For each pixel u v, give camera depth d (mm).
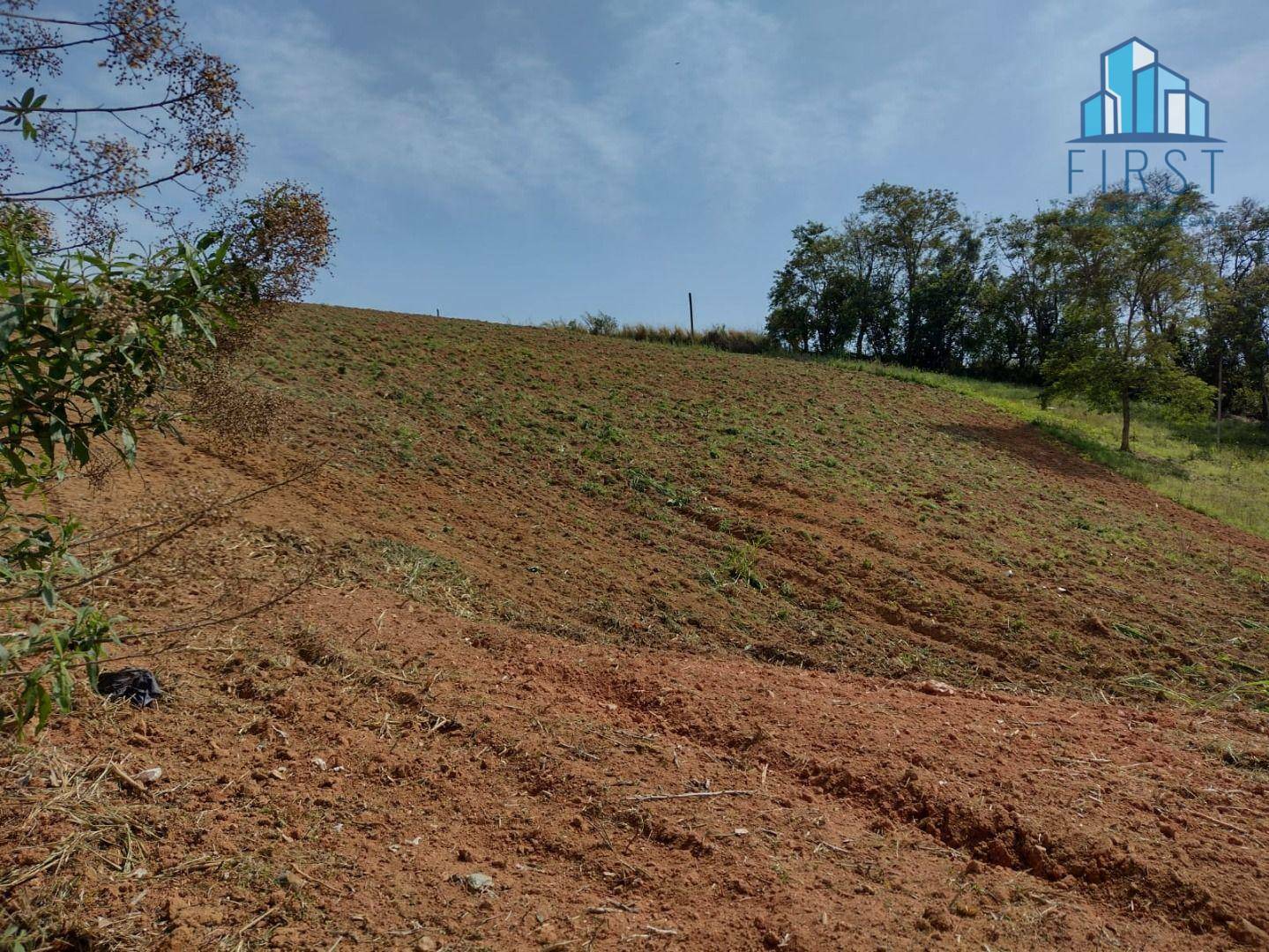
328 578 6148
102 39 2617
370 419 11672
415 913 2844
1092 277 19219
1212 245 29766
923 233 36188
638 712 4703
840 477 12320
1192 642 7641
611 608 7020
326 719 4145
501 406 13961
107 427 2387
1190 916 3082
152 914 2697
